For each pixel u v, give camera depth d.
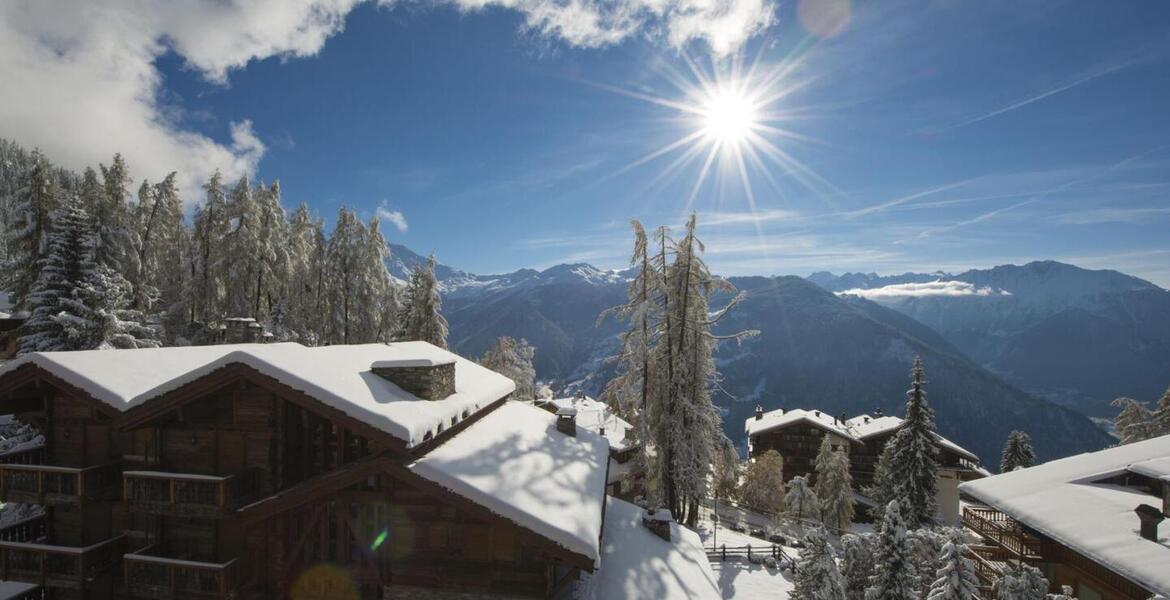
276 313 43.94
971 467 54.75
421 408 14.12
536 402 34.25
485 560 13.27
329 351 16.89
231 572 13.91
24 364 14.29
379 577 13.48
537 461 15.32
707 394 30.02
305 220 51.03
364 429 12.52
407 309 53.53
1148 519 15.25
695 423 28.88
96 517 15.96
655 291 30.05
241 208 40.00
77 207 27.95
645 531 20.12
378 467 12.45
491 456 14.54
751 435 63.53
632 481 36.97
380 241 45.69
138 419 13.75
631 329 29.66
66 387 14.05
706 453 28.62
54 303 26.39
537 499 12.80
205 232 41.56
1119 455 20.97
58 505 15.73
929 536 19.69
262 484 14.59
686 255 29.50
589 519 12.75
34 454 15.70
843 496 43.53
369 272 44.94
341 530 13.78
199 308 41.25
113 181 39.28
